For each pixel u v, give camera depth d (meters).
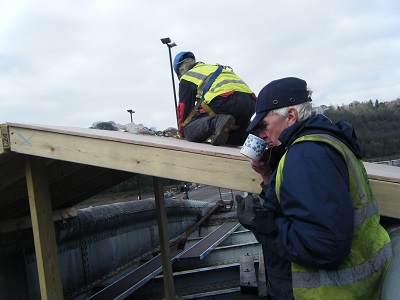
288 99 2.08
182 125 4.12
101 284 6.54
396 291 1.70
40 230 3.39
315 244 1.64
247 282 5.11
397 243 2.05
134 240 7.79
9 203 4.09
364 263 1.82
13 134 3.21
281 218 1.91
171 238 9.49
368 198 1.92
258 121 2.15
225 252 7.16
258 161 2.33
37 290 5.24
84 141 3.00
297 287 1.88
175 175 2.72
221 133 3.67
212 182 2.61
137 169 2.82
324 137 1.83
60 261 5.57
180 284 5.78
